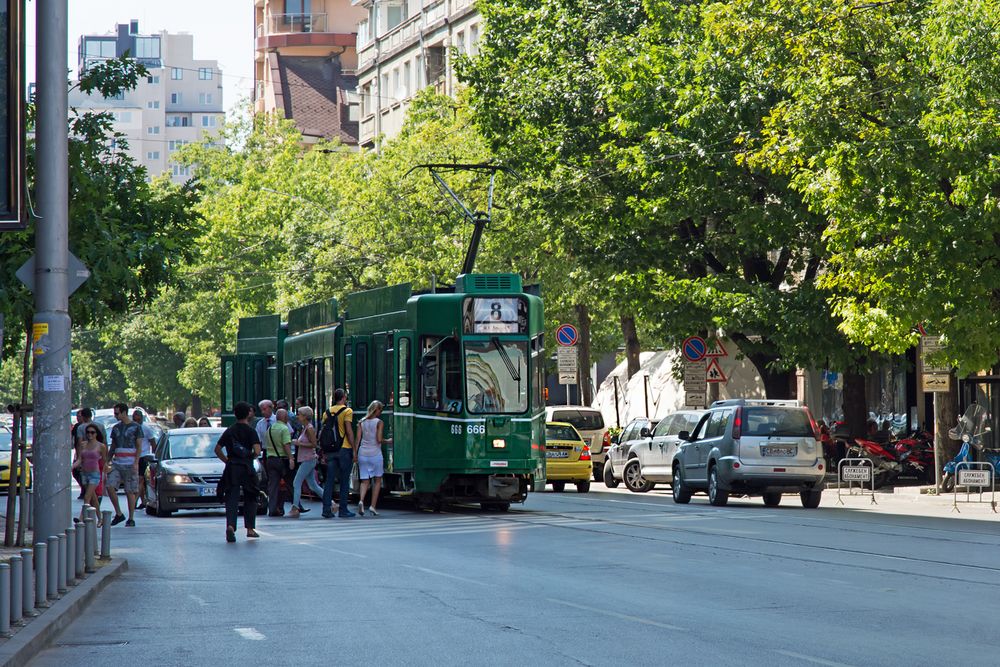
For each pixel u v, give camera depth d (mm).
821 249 46906
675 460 43312
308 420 37344
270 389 51750
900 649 14188
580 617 16781
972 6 34469
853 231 37406
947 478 45438
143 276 29344
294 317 49500
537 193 53062
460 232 69000
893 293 37594
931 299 36875
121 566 22562
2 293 26531
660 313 50656
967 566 22562
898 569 22109
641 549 25781
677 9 50156
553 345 73062
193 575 22203
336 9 167375
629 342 69812
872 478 42969
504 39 57250
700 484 41625
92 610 18000
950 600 18234
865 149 35969
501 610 17500
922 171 35875
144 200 29219
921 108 36188
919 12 37562
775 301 47906
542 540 28000
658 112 47656
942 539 27906
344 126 160125
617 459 54281
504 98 55562
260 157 105500
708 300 48375
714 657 13758
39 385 23516
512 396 37031
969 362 38094
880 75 37531
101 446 34531
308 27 166625
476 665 13484
